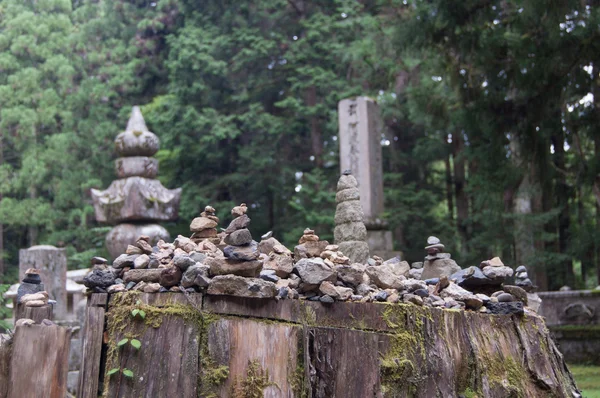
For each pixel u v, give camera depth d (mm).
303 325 3422
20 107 22594
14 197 24312
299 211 21641
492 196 13156
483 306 4016
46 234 23484
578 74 10836
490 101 11484
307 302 3520
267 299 3473
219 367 3365
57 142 22594
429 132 21453
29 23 23500
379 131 13859
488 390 3656
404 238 22250
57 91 24656
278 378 3346
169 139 21203
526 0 10086
